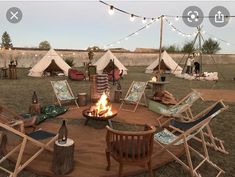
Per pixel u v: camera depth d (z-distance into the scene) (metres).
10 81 16.22
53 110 7.91
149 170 4.28
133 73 24.12
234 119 8.26
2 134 4.75
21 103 9.65
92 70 17.12
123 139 4.09
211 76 19.92
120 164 4.08
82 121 7.33
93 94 9.88
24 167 4.41
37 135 4.76
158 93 8.91
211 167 4.90
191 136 4.70
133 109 8.95
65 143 4.42
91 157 5.02
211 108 5.86
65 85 9.22
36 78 18.16
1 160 4.50
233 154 5.52
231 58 45.44
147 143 4.08
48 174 4.36
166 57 23.84
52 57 19.95
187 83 17.38
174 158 4.88
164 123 6.98
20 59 28.14
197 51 22.67
